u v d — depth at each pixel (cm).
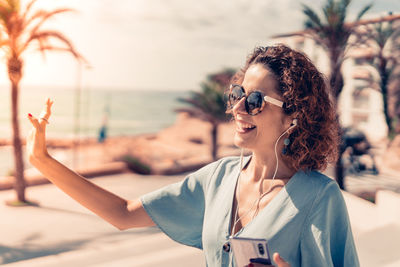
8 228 1396
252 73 126
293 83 119
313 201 116
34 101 11300
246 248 113
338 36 1595
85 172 2305
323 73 131
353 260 117
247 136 126
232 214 130
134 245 596
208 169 145
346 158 2302
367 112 3478
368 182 2139
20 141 1675
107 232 1360
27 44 1458
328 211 116
